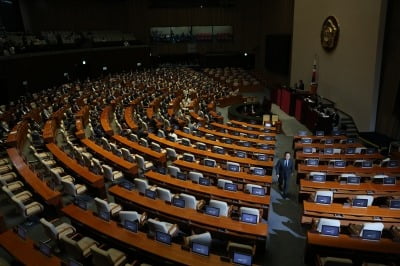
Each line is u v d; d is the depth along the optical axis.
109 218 8.05
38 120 20.44
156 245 7.12
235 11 45.12
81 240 7.61
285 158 11.82
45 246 6.85
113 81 33.22
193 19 45.00
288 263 8.43
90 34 39.62
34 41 31.11
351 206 8.99
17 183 11.03
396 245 7.35
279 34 35.28
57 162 13.01
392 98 17.23
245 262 6.50
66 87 28.64
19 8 36.06
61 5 39.00
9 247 7.11
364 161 12.77
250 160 13.33
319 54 25.34
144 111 23.23
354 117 20.55
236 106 26.30
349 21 20.64
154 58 45.53
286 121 24.42
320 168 12.62
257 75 42.91
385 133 18.05
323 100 24.30
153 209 8.88
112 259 6.93
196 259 6.68
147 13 43.94
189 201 9.10
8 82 23.45
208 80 37.25
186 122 20.70
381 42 17.55
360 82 19.59
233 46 46.12
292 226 10.11
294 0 30.16
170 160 14.38
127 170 12.15
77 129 17.27
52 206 9.88
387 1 17.00
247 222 8.18
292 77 31.42
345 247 7.34
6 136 16.14
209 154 13.87
